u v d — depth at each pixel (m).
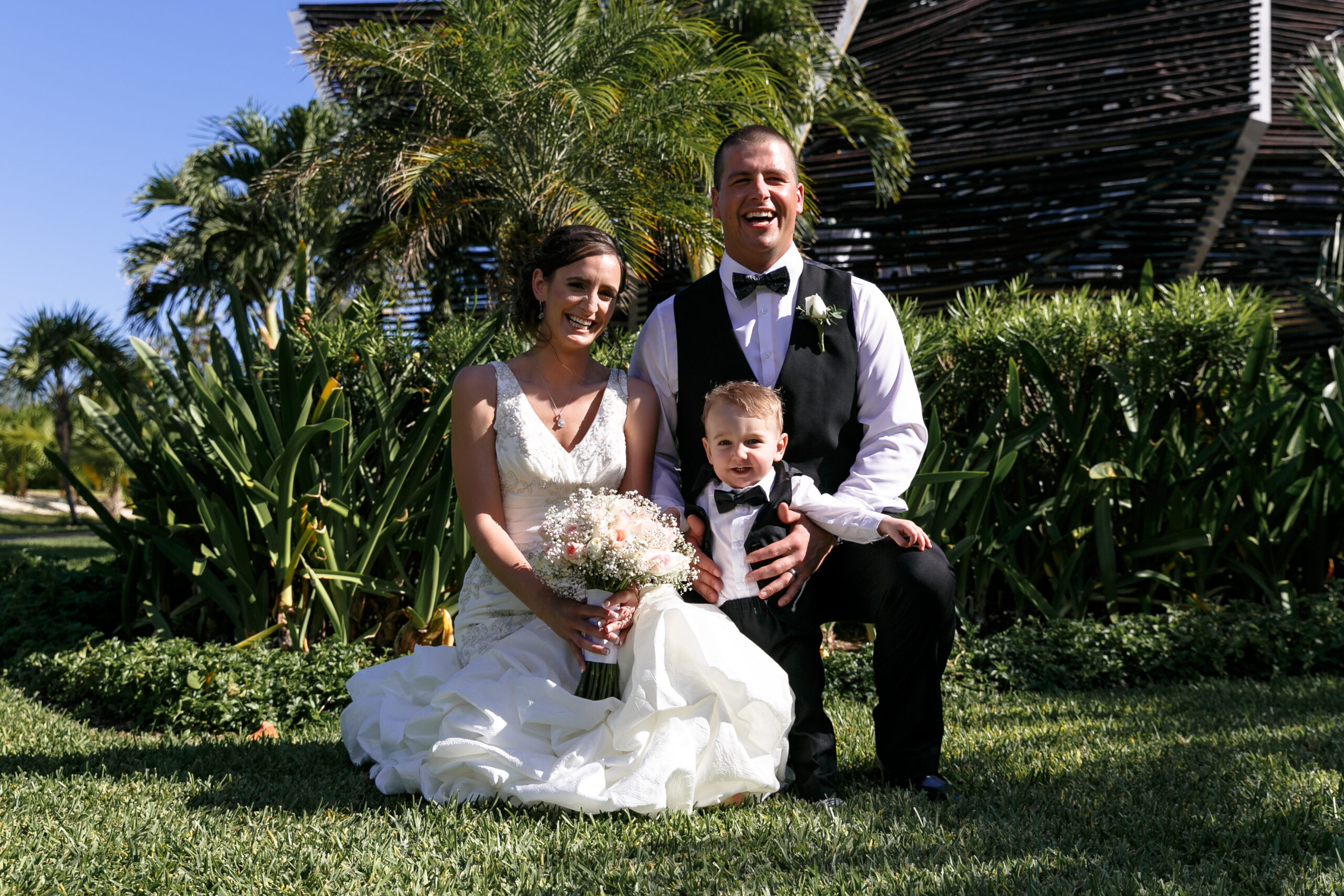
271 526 4.07
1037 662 4.16
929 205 10.56
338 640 4.07
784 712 2.21
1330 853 1.80
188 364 4.11
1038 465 5.03
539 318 2.67
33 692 4.09
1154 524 4.78
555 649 2.42
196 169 11.68
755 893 1.63
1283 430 4.98
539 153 7.84
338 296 9.94
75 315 20.17
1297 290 9.79
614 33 7.67
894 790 2.32
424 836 1.95
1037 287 10.12
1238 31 10.28
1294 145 9.95
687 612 2.23
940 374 5.16
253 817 2.12
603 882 1.71
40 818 2.09
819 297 2.60
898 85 11.47
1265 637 4.27
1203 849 1.84
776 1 9.28
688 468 2.63
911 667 2.36
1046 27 11.40
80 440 26.47
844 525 2.35
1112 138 10.00
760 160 2.57
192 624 4.54
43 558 6.19
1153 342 4.78
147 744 3.02
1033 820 2.03
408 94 8.77
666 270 10.41
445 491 3.98
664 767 2.13
